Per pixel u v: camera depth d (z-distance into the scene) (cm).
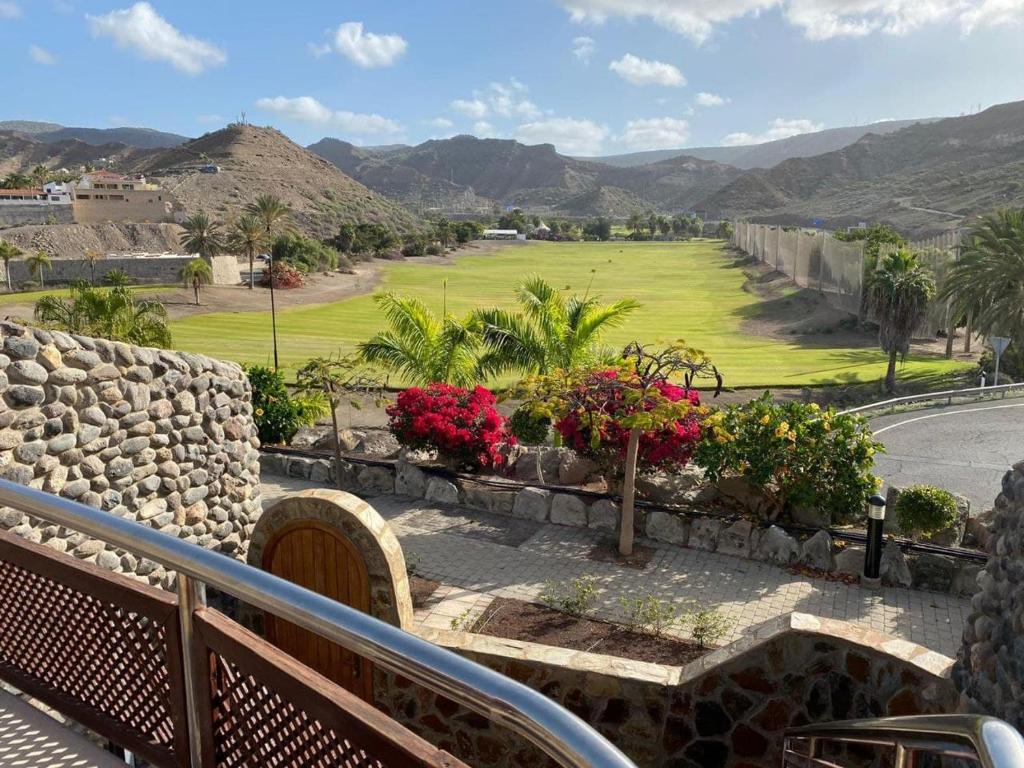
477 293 9381
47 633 282
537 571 1142
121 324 2319
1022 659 439
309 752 206
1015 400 3053
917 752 284
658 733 602
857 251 6338
